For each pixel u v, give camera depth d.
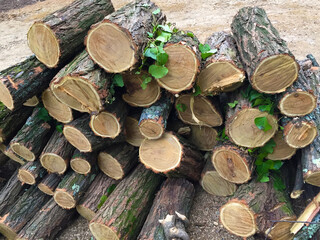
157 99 1.64
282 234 1.45
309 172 1.43
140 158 1.68
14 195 2.04
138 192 1.71
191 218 1.72
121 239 1.53
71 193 1.77
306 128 1.42
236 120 1.52
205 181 1.79
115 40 1.43
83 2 1.89
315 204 1.44
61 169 1.86
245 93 1.58
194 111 1.74
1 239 1.92
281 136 1.55
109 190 1.84
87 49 1.47
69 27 1.68
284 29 3.38
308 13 3.63
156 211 1.62
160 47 1.47
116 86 1.67
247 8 1.88
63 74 1.49
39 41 1.64
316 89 1.77
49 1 5.30
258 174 1.59
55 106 1.81
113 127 1.66
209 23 3.76
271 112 1.47
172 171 1.67
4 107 1.90
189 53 1.43
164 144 1.66
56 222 1.81
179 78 1.49
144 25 1.55
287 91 1.43
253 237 1.56
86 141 1.70
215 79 1.53
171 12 4.21
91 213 1.79
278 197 1.53
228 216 1.45
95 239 1.74
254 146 1.54
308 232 1.39
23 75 1.67
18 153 1.89
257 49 1.49
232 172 1.60
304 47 3.03
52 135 1.92
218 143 1.67
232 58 1.59
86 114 1.79
